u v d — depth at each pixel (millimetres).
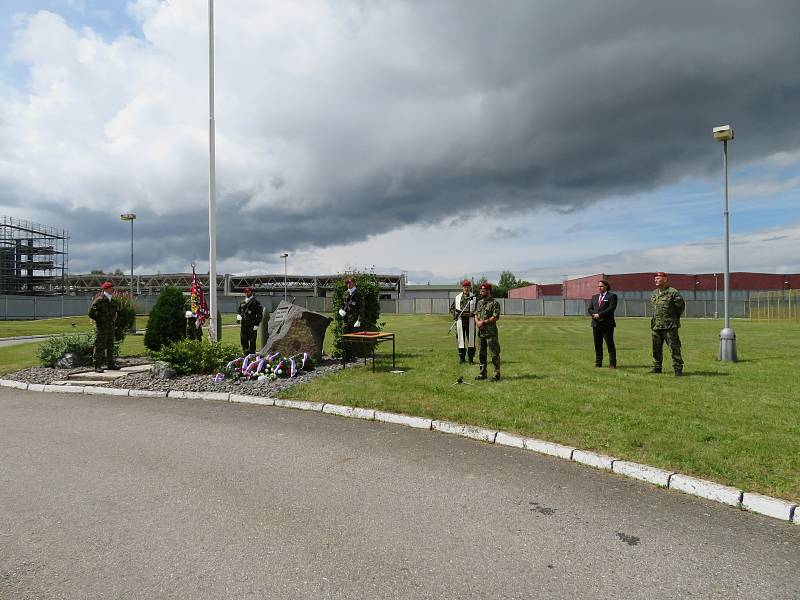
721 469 4848
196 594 3006
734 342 12727
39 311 55750
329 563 3365
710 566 3328
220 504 4363
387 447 6074
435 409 7410
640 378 9742
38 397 9711
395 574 3221
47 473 5203
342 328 12430
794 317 43688
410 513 4168
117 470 5281
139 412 8203
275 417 7707
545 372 10602
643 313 63375
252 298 13438
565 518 4074
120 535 3795
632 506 4324
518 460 5566
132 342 23109
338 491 4668
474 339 12039
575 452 5535
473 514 4152
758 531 3855
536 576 3197
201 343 11922
